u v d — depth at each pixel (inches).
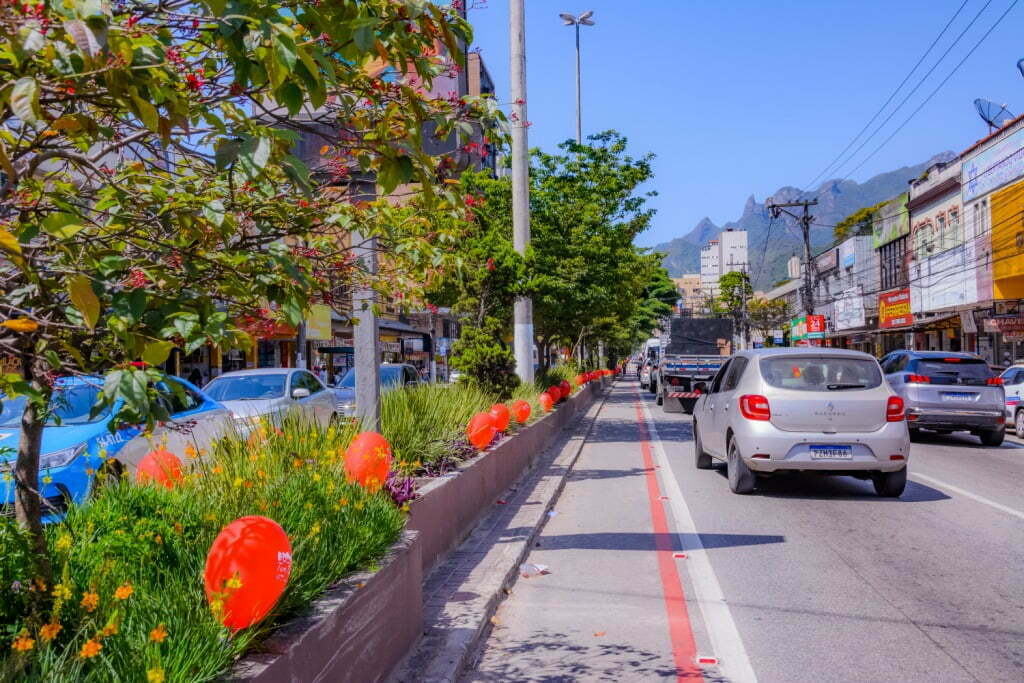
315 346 1390.3
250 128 98.7
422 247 163.3
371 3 113.0
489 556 268.1
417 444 308.8
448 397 410.3
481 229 633.0
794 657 186.4
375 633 155.8
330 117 126.5
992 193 1169.4
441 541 262.4
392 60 118.9
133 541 134.7
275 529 125.8
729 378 435.8
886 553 283.1
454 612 208.1
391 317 1663.4
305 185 98.8
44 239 108.8
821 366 385.4
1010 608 220.7
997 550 286.4
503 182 768.9
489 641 199.0
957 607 221.9
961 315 1330.0
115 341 100.8
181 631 110.2
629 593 238.5
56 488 258.8
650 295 3149.6
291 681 117.1
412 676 164.7
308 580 140.6
